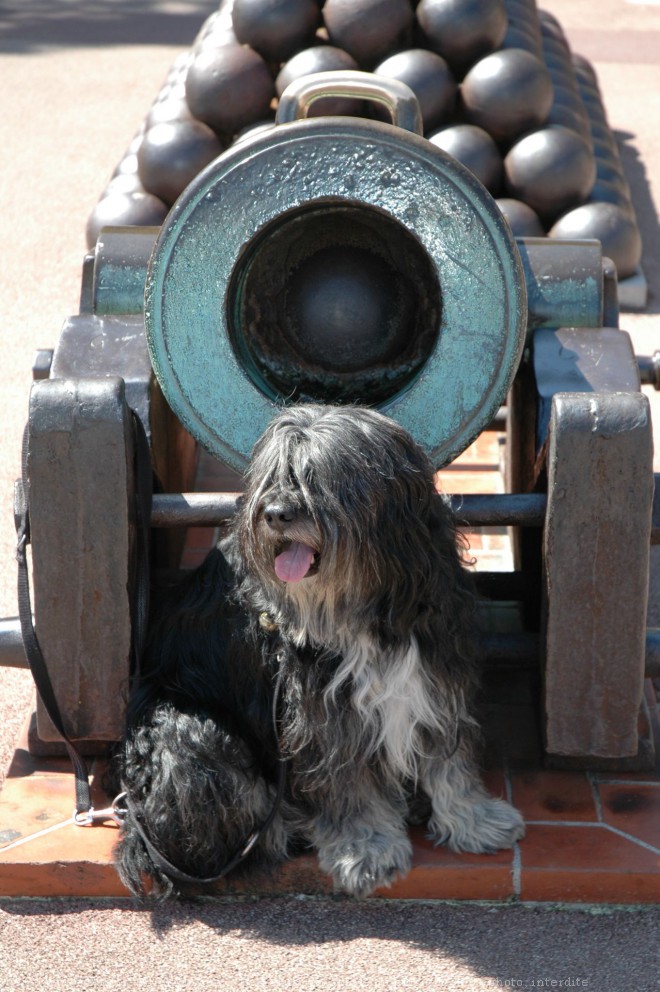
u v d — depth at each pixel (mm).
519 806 3053
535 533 3434
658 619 3992
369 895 2883
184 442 4156
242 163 2924
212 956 2746
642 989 2639
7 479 4965
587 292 3432
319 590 2545
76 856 2895
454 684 2771
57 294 6812
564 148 6277
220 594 2908
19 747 3293
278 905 2896
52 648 2941
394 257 3066
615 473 2758
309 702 2717
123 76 11930
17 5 16141
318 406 2590
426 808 2992
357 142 2896
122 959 2744
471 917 2857
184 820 2756
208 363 3023
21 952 2768
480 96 6273
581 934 2801
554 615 2885
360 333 3086
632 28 14805
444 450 3035
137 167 6586
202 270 2975
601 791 3102
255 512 2494
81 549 2854
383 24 6113
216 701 2875
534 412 3355
